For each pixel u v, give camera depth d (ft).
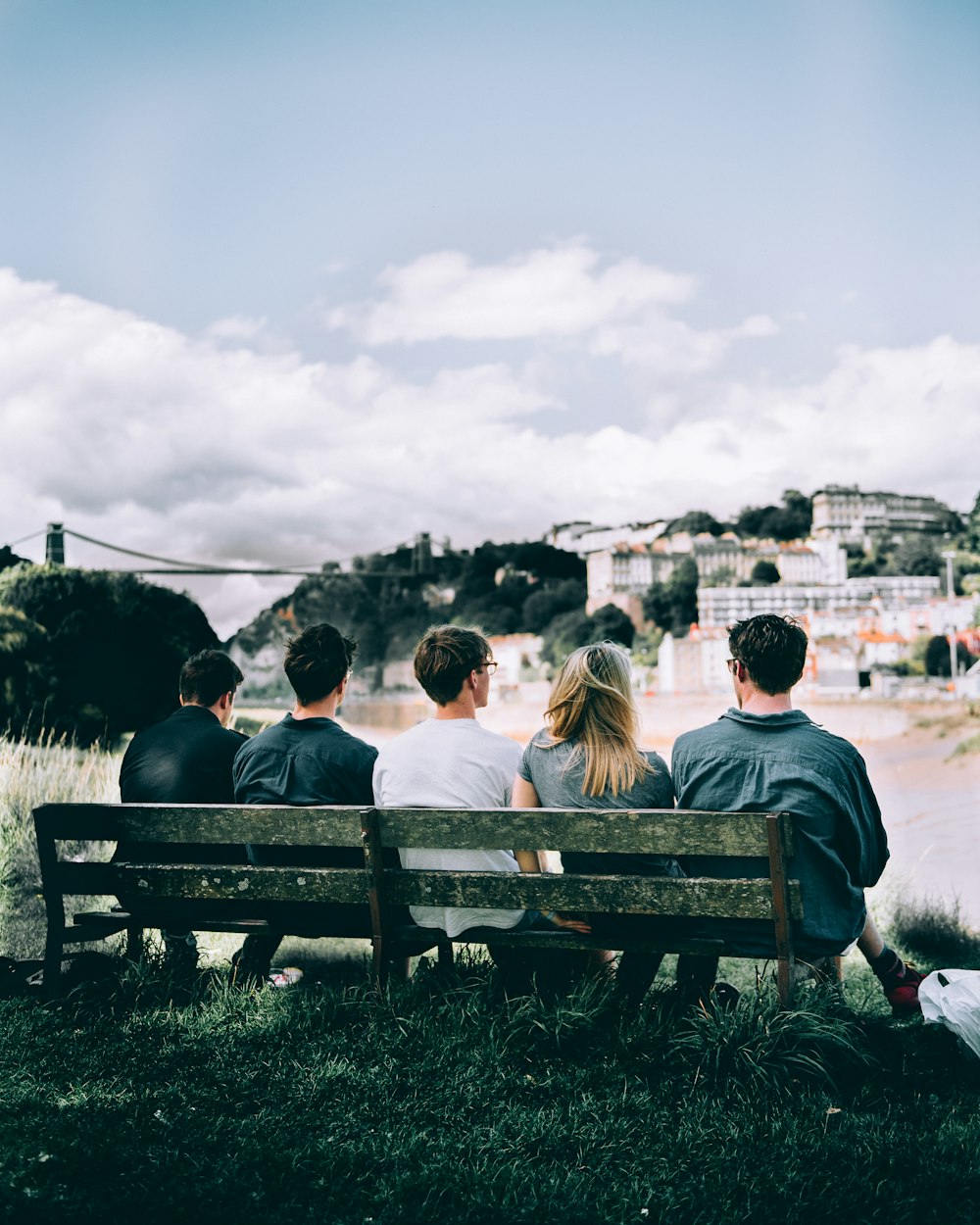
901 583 631.97
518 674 602.85
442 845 12.40
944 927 26.21
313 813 12.84
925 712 442.09
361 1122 10.33
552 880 12.11
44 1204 8.87
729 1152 9.75
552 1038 11.82
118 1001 13.38
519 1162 9.62
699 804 12.60
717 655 534.37
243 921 13.76
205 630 173.88
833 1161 9.61
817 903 12.14
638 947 12.17
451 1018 12.23
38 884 21.33
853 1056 11.35
